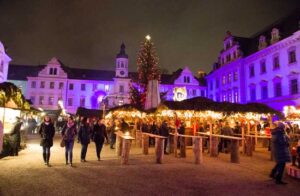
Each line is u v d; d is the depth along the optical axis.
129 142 11.18
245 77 42.50
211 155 14.27
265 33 40.50
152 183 7.72
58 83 60.56
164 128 15.47
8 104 14.59
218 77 52.41
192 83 62.31
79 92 61.41
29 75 60.31
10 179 7.83
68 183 7.49
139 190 6.94
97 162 11.38
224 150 16.39
